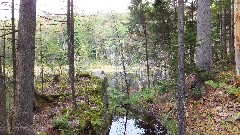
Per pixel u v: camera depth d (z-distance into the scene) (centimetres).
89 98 1797
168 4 2527
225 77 1678
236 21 1426
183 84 1079
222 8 2452
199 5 1616
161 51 2730
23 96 774
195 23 1916
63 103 1681
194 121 1343
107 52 6481
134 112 2144
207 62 1620
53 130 1227
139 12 2719
